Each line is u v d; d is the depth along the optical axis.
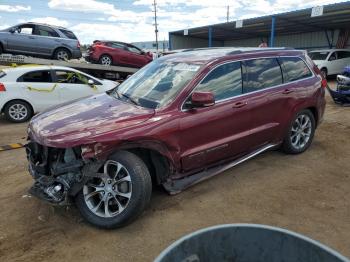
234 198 4.13
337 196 4.16
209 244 1.62
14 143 6.95
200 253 1.61
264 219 3.65
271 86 5.00
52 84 9.30
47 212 3.87
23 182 4.78
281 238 1.60
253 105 4.65
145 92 4.33
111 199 3.53
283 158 5.43
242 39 37.56
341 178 4.70
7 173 5.16
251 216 3.72
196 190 4.34
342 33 28.75
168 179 3.95
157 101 4.06
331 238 3.31
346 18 23.81
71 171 3.42
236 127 4.50
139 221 3.64
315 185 4.48
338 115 8.76
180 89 4.09
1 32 13.45
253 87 4.76
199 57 4.63
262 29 30.08
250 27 28.89
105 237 3.37
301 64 5.61
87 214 3.52
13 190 4.50
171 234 3.41
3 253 3.15
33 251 3.18
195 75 4.20
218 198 4.13
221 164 4.57
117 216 3.44
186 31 31.56
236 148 4.58
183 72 4.37
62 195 3.43
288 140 5.37
